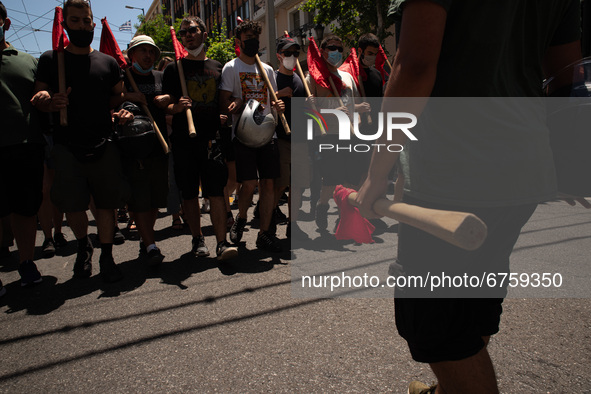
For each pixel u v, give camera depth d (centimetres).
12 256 427
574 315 237
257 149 385
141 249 402
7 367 209
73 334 241
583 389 173
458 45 108
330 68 426
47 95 299
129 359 211
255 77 388
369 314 246
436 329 117
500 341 212
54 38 318
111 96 345
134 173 354
